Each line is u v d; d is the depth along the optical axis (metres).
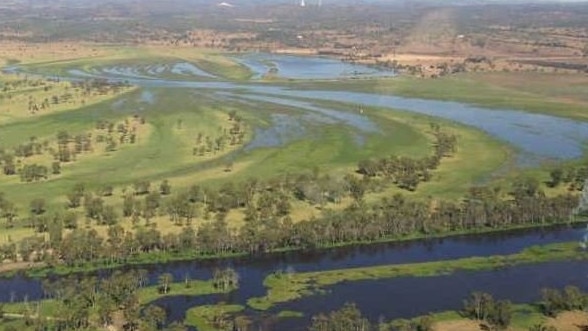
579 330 134.50
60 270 165.50
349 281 158.88
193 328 138.25
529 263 167.38
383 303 147.75
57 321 138.88
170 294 152.75
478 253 174.88
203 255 173.75
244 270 166.62
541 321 138.12
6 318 141.62
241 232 177.88
